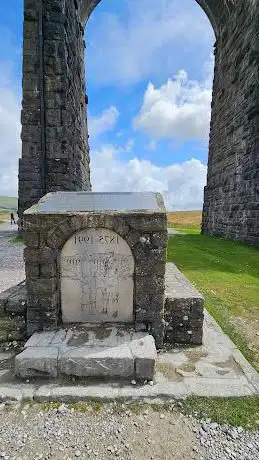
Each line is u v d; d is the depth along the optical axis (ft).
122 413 9.22
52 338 11.93
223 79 56.08
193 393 9.92
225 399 9.74
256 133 40.27
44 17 41.73
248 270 27.04
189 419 9.01
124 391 10.01
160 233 12.20
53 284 12.54
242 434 8.49
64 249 12.65
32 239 12.30
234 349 12.86
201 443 8.20
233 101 49.70
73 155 48.67
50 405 9.58
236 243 44.57
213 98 63.36
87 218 12.19
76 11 52.47
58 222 12.25
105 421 8.93
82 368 10.55
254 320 16.12
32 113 42.68
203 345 13.16
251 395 9.89
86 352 10.87
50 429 8.64
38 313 12.65
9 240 47.42
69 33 46.24
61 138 43.24
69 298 12.98
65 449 8.01
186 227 101.81
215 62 62.44
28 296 12.60
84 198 14.15
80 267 12.78
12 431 8.59
